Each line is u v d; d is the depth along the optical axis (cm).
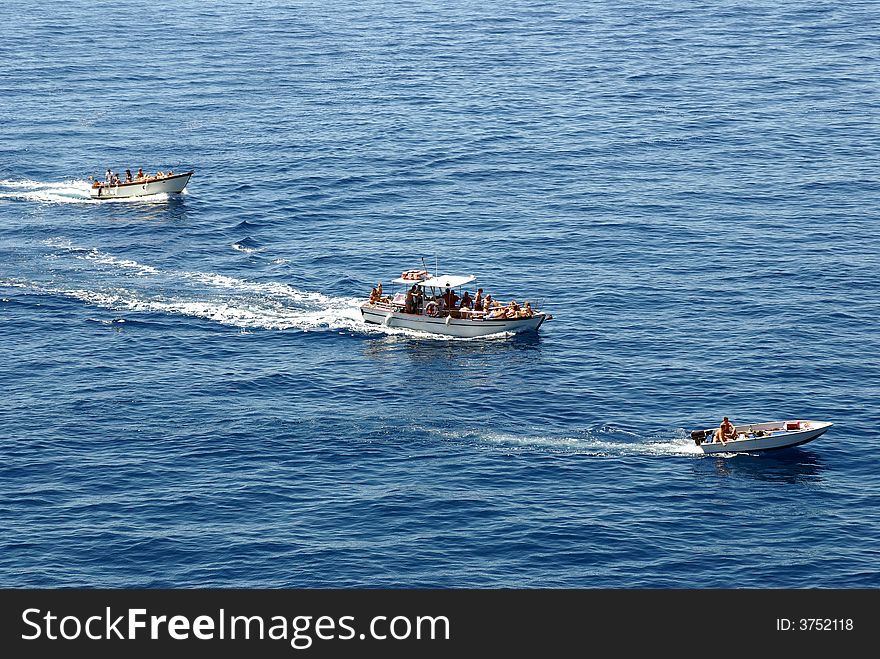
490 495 16575
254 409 19025
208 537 15525
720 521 15975
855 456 17575
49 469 17150
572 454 17675
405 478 17000
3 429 18238
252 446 17850
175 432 18250
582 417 18800
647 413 18900
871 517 16062
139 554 15175
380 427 18462
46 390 19588
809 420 18350
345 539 15500
